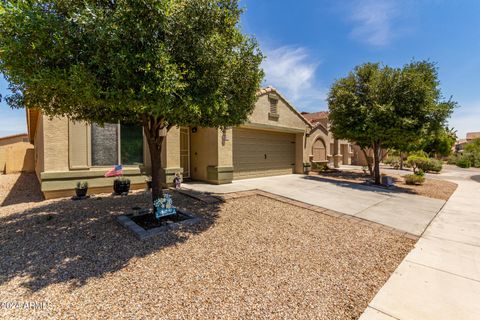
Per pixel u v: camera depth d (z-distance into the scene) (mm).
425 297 2619
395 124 9008
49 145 6129
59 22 2729
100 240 3705
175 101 3400
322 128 17125
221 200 6422
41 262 3012
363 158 25188
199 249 3564
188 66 3648
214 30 3873
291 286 2721
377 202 7156
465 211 6504
